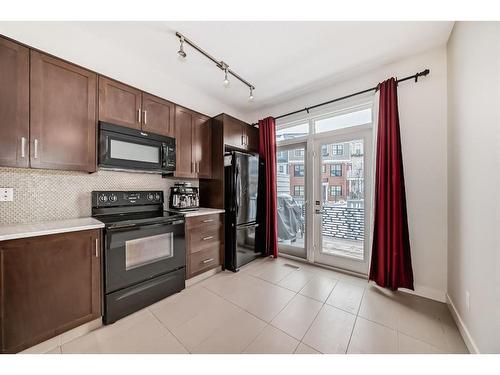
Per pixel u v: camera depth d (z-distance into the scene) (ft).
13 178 5.27
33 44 5.55
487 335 3.84
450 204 6.02
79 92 5.57
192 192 8.86
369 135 8.31
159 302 6.45
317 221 9.80
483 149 4.06
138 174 7.83
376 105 7.53
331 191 9.40
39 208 5.65
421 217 6.82
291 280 8.03
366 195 8.39
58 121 5.20
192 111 8.70
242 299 6.63
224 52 7.04
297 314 5.81
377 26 5.79
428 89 6.72
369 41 6.40
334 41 6.45
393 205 7.00
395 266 6.95
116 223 5.50
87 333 5.03
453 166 5.74
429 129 6.69
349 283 7.74
